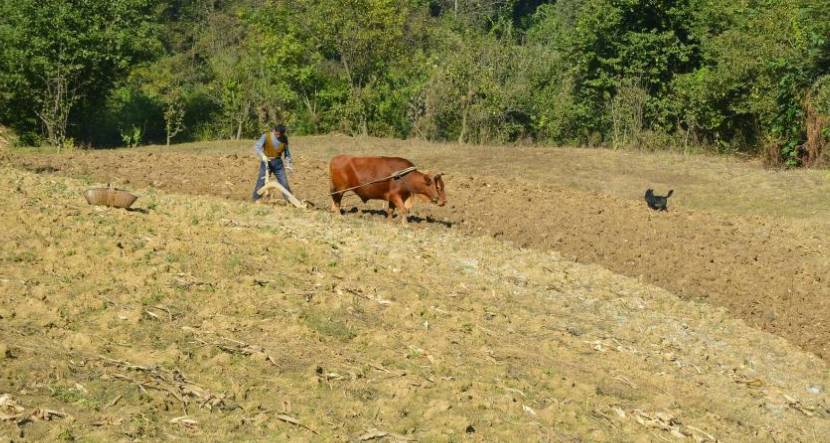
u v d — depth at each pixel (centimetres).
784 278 1719
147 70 4947
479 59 4281
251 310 1059
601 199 2328
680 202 2570
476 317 1221
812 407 1168
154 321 983
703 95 3734
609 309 1398
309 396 873
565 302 1391
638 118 3984
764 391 1188
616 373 1127
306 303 1123
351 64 4359
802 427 1095
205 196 1700
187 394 827
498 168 2944
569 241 1795
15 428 710
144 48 4156
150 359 886
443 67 4206
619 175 2905
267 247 1319
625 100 4016
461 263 1475
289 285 1174
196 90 4881
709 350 1305
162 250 1214
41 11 3634
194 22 6347
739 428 1035
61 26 3675
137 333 945
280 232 1430
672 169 3038
